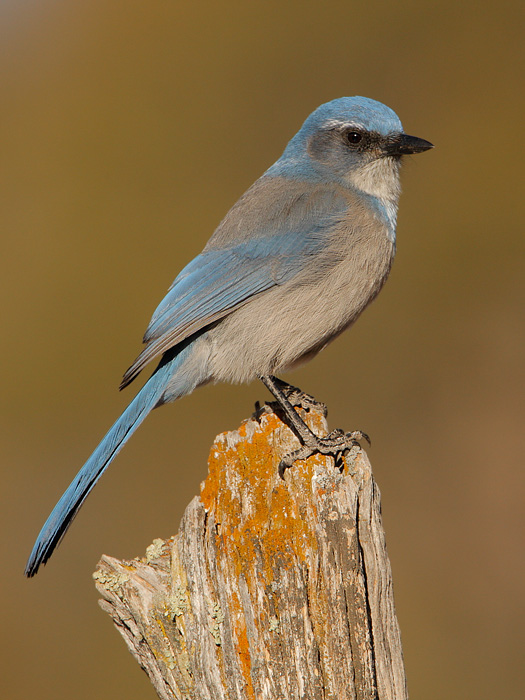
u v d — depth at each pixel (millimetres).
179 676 5758
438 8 17594
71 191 16422
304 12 18141
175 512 12945
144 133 17172
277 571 5500
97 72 18031
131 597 5863
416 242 15367
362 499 5699
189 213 16000
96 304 14969
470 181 15820
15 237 15844
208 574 5738
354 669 5398
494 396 13648
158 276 15148
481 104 16547
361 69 17531
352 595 5441
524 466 12875
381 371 14172
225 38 18234
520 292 14664
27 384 14242
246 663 5559
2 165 16969
